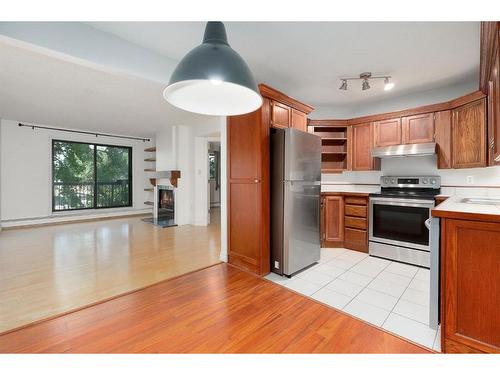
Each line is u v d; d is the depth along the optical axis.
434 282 1.79
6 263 3.18
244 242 2.97
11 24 1.77
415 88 3.49
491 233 1.40
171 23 2.06
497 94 1.54
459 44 2.36
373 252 3.47
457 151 3.04
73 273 2.85
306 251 3.00
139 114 4.77
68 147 6.29
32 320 1.89
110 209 6.94
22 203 5.50
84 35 2.08
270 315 1.98
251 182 2.84
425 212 3.03
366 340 1.68
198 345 1.62
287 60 2.69
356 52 2.52
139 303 2.16
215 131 5.22
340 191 4.18
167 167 6.23
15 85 3.25
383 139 3.70
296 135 2.79
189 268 3.03
